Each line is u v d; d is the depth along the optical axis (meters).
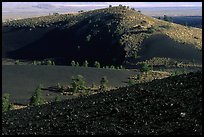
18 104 86.00
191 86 29.23
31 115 29.05
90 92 103.81
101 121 24.34
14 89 102.31
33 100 76.75
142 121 23.20
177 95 27.42
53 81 117.00
